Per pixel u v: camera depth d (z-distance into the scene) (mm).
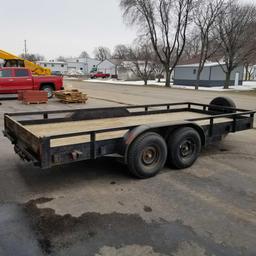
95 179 3811
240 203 3230
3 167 4184
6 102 12047
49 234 2557
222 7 24391
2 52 15984
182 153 4250
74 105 11391
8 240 2461
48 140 3088
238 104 13125
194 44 29531
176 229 2674
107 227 2682
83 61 90375
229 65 26188
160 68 36781
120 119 5457
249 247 2439
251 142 6008
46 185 3592
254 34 24672
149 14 27828
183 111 6703
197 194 3434
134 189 3525
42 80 13289
